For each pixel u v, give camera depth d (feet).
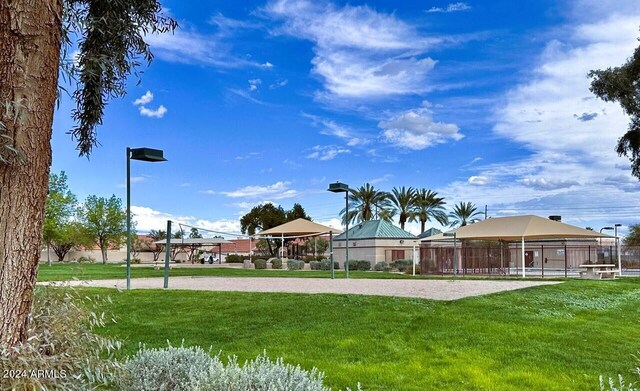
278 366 12.16
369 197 184.75
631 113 101.30
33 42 10.26
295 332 25.94
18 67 10.03
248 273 84.74
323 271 97.71
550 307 35.68
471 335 25.43
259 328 27.07
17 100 9.98
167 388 12.10
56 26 10.80
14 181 10.05
